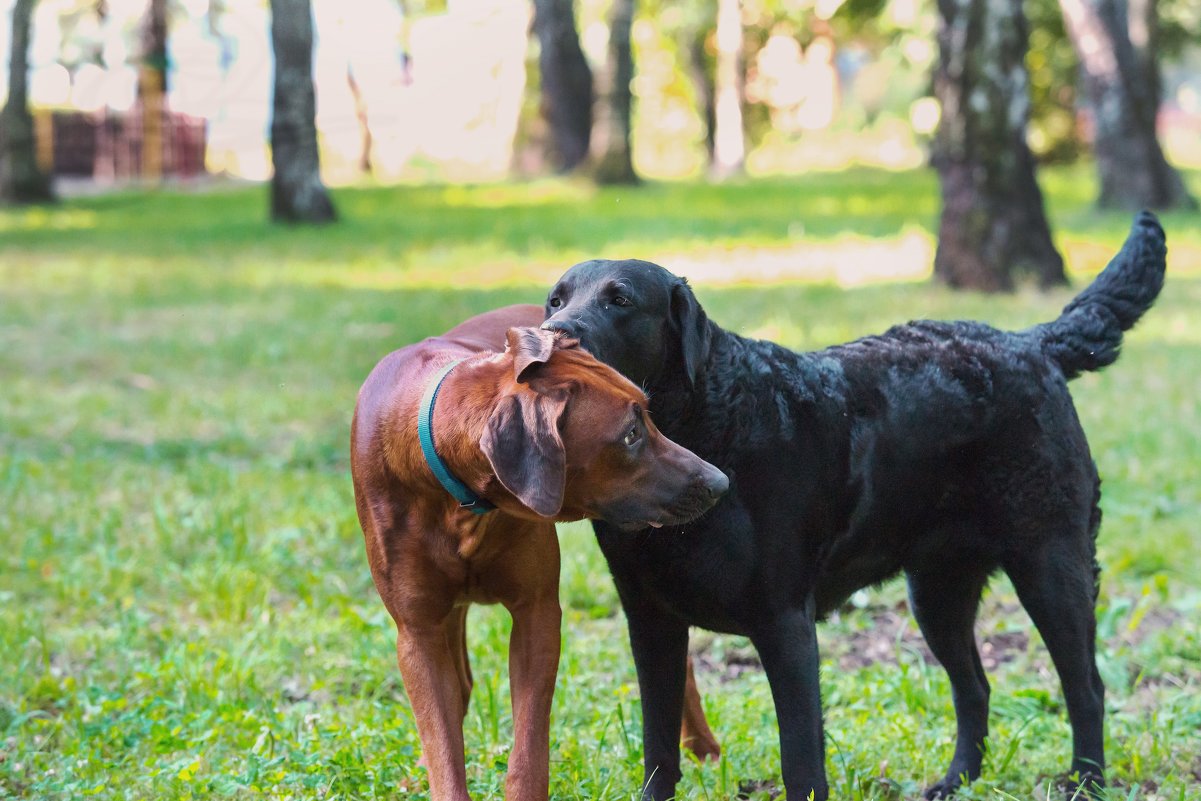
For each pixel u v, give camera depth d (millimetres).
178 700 4848
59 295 14594
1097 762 4164
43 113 33844
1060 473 4051
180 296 14383
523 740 3633
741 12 33219
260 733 4504
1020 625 5723
